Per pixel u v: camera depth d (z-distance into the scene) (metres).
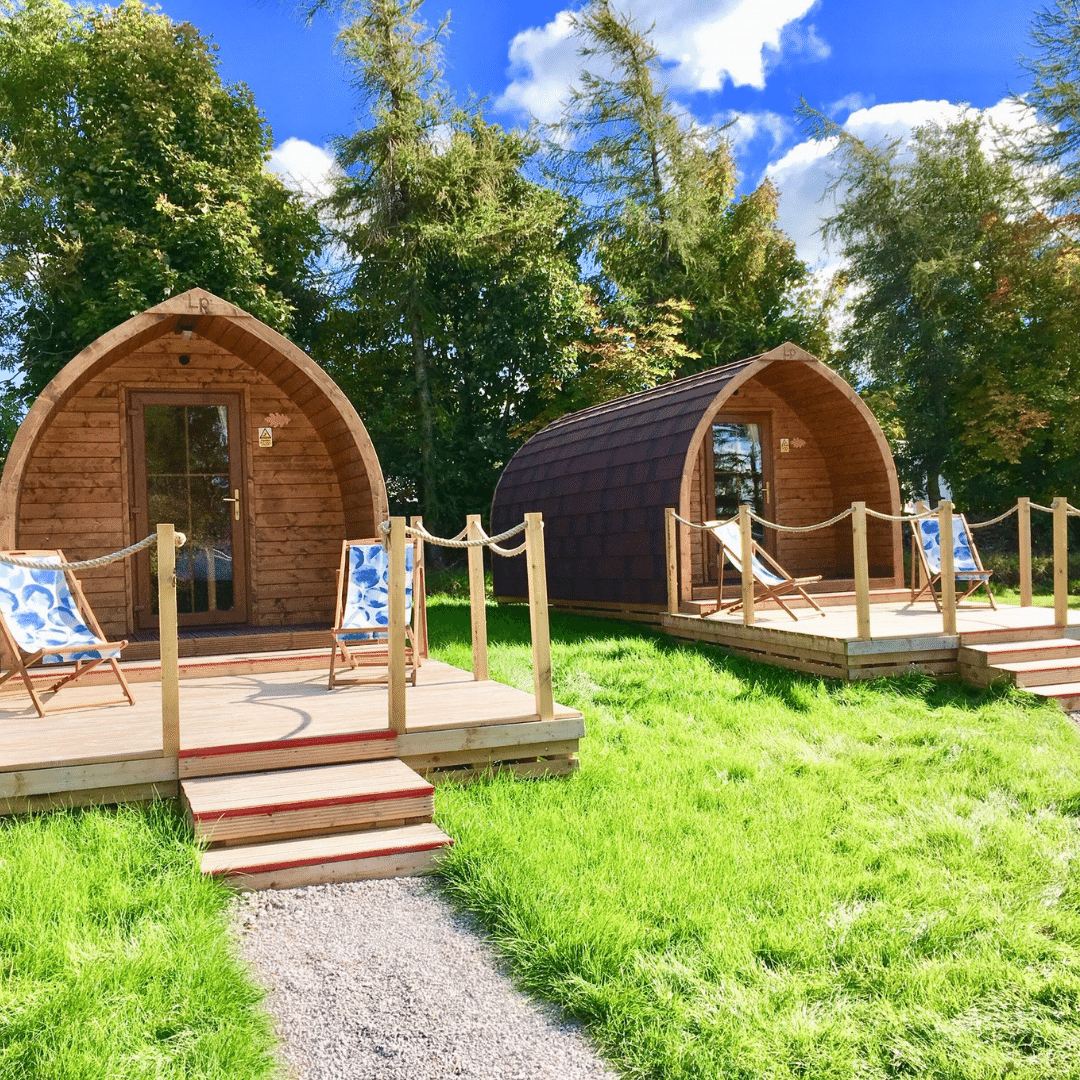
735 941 3.58
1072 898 4.04
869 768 5.86
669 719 6.98
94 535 8.83
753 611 9.66
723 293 25.44
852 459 12.82
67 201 17.67
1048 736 6.61
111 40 18.42
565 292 21.67
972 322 23.44
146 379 8.97
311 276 22.05
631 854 4.34
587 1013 3.21
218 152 18.91
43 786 4.62
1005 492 23.47
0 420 18.70
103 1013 3.04
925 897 4.01
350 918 3.92
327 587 9.51
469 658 9.21
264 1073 2.87
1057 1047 3.03
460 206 21.72
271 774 4.95
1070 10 20.81
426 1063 2.98
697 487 13.09
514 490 15.47
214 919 3.70
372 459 8.10
